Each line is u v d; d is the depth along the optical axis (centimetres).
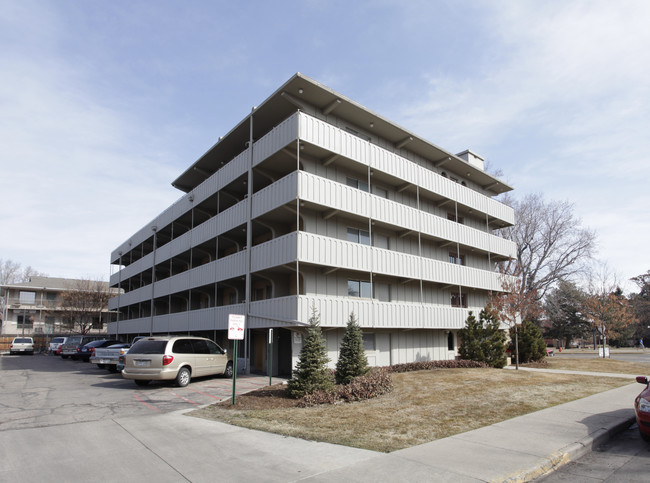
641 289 7362
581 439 782
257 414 1015
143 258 3606
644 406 819
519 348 2634
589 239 3841
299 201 1794
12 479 586
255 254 1991
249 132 2280
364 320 1930
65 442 779
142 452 709
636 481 599
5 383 1752
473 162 3095
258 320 1916
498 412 1029
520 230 4047
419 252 2298
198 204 2625
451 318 2430
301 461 653
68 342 3594
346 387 1223
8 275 8119
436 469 609
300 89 1888
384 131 2309
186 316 2636
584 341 7544
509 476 583
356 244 1950
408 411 1034
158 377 1509
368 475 586
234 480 573
